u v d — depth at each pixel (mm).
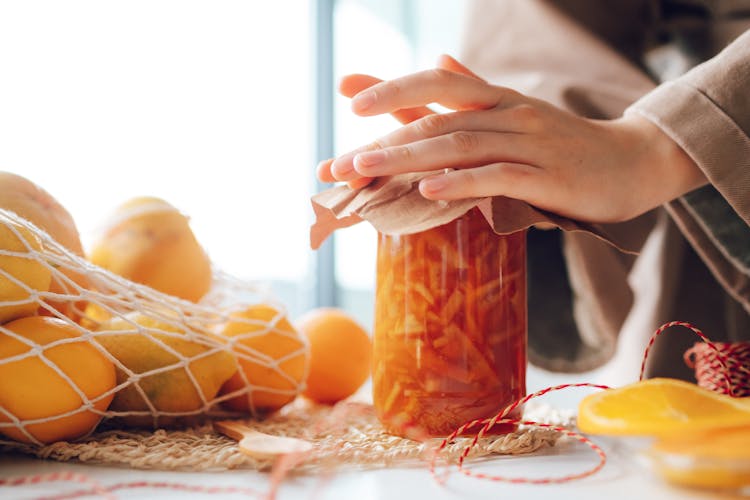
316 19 2133
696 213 629
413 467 416
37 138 1592
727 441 334
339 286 2168
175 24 1857
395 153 469
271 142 2055
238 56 1994
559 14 849
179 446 453
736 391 512
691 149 531
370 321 2205
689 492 334
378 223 451
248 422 562
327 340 667
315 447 433
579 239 764
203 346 522
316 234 525
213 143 1939
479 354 464
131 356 504
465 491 365
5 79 1551
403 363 470
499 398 469
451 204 451
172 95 1852
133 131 1766
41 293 455
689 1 872
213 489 364
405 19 2250
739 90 541
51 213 527
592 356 818
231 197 1976
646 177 536
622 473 392
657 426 343
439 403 462
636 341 888
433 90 509
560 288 825
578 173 505
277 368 566
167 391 506
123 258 586
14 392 433
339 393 672
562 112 542
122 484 371
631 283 916
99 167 1688
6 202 496
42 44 1604
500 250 476
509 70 882
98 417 477
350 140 2143
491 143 490
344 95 542
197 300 618
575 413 605
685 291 845
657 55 894
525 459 435
